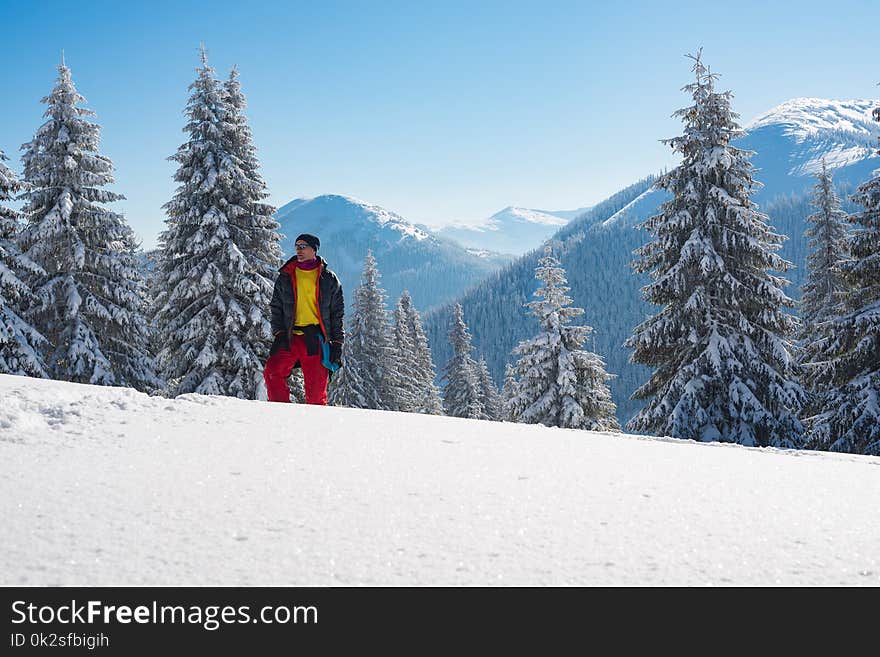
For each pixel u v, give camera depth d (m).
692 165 16.12
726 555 1.42
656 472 2.39
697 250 15.43
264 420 3.07
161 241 19.31
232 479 1.94
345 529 1.50
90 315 19.77
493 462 2.42
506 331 154.38
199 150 18.92
